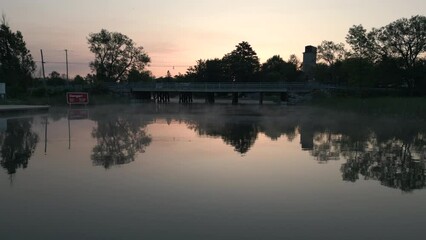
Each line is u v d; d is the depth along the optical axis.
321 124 35.06
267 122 37.19
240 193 11.80
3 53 73.06
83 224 9.12
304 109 59.25
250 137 25.64
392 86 71.69
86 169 15.13
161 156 18.17
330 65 91.56
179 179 13.53
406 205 10.74
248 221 9.38
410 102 45.31
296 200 11.13
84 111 55.22
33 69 78.50
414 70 62.78
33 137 25.31
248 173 14.58
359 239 8.32
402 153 19.45
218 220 9.44
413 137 25.73
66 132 28.25
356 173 14.77
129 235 8.46
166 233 8.58
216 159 17.48
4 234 8.53
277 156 18.42
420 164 16.59
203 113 51.06
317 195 11.67
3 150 19.91
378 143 22.95
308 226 9.07
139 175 14.12
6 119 40.62
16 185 12.72
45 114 48.72
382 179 13.80
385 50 64.62
